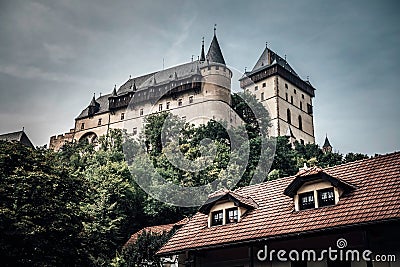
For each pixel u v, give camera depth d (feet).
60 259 78.79
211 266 74.54
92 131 385.29
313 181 67.36
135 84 383.24
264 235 64.90
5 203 79.20
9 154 88.94
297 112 377.30
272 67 366.02
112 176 174.09
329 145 364.38
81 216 88.58
